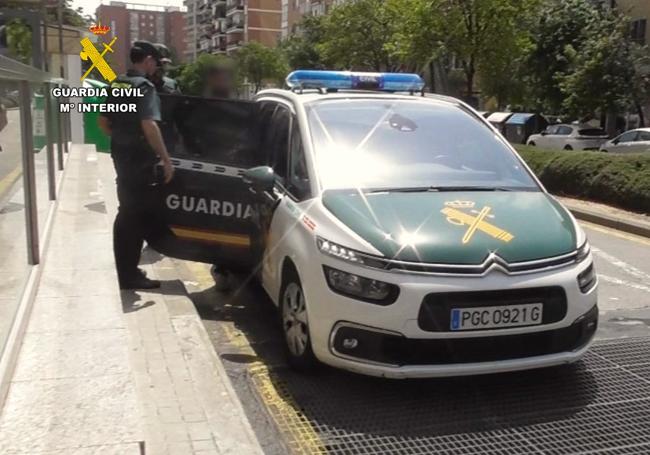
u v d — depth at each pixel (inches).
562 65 1171.3
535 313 140.0
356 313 139.6
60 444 106.6
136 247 207.6
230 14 4126.5
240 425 128.1
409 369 136.6
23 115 181.5
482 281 136.9
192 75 290.8
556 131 1063.0
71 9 880.3
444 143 187.3
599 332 197.2
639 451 130.6
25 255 176.2
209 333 194.5
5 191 148.2
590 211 402.9
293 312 162.7
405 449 130.3
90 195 340.5
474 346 138.8
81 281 189.8
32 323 157.0
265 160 205.3
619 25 1033.5
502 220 152.9
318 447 131.0
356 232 145.8
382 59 1412.4
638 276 265.0
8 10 440.8
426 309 135.6
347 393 153.3
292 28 2977.4
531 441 133.6
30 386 125.1
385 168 174.7
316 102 193.9
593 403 150.0
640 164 421.4
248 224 201.9
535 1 823.1
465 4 807.1
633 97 1015.6
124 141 199.9
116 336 149.9
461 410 145.7
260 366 169.2
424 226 146.9
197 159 206.5
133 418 114.8
